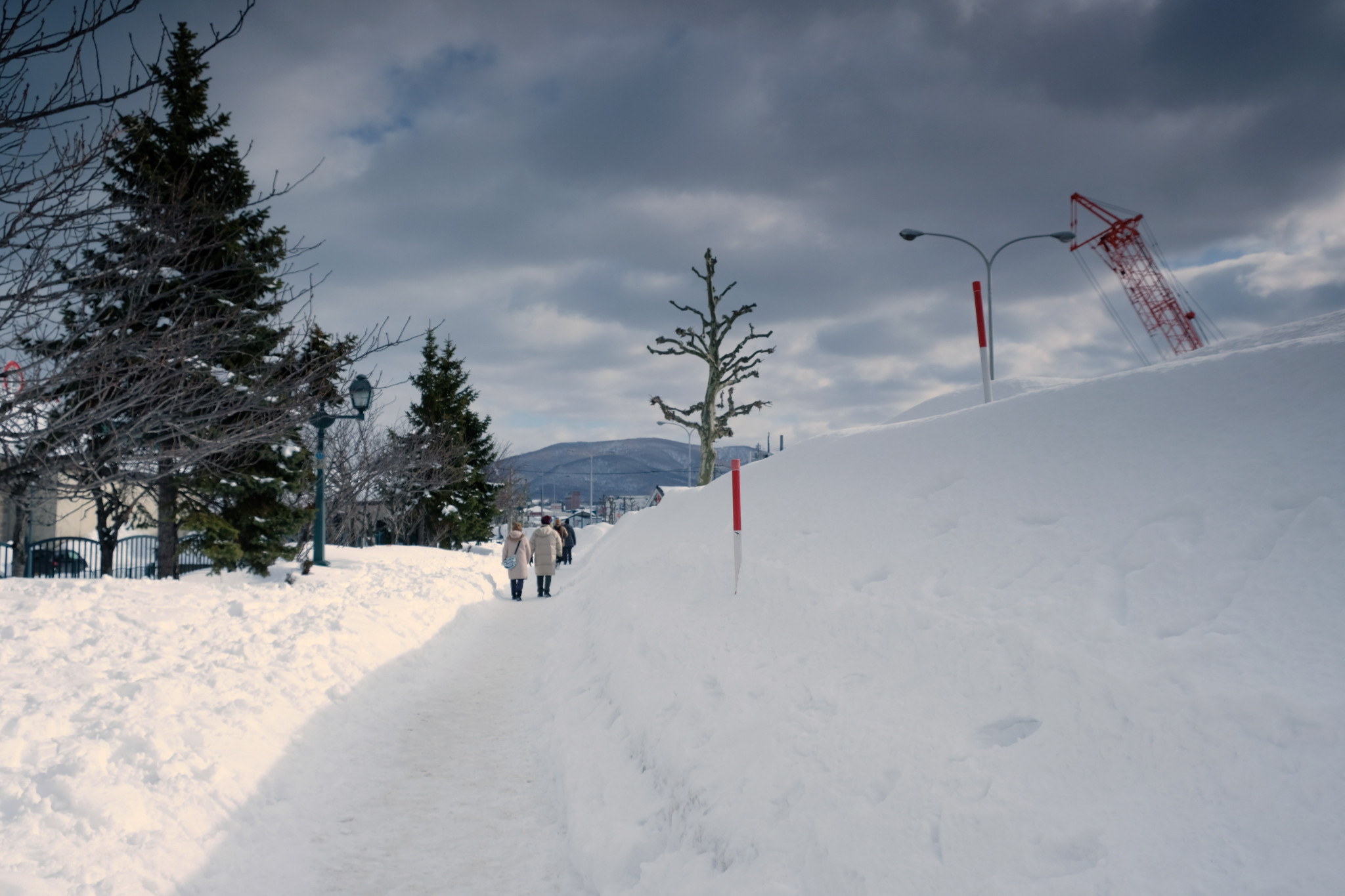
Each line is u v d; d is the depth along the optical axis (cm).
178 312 1096
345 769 517
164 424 961
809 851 273
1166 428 408
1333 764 194
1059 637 296
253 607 959
